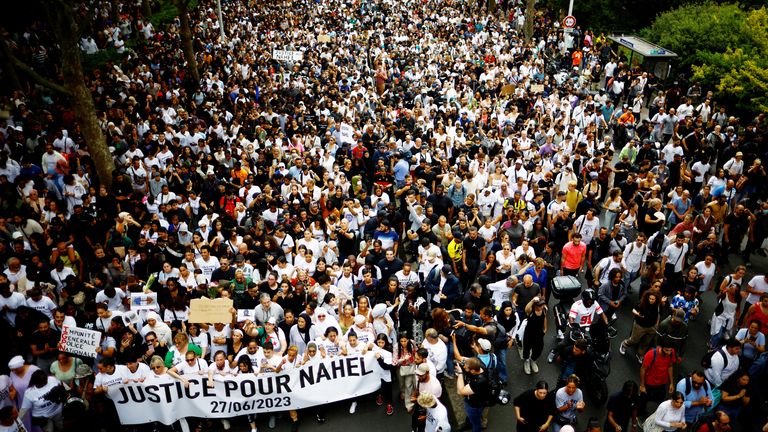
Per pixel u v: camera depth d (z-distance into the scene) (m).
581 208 12.44
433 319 9.40
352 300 10.48
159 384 8.62
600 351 9.23
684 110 19.73
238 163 15.04
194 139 17.12
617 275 10.27
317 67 27.12
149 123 18.08
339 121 18.44
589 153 15.97
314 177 14.76
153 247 11.28
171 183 14.52
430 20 39.34
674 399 7.71
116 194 13.73
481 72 26.78
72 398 8.38
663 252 11.40
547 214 12.57
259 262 10.60
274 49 29.89
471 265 11.51
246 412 8.95
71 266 11.10
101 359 8.44
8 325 9.73
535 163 14.70
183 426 8.91
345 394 9.20
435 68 26.50
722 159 16.39
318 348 9.04
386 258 10.88
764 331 9.60
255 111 19.33
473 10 43.41
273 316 9.53
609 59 28.34
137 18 31.50
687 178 14.66
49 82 13.80
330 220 12.39
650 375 8.77
